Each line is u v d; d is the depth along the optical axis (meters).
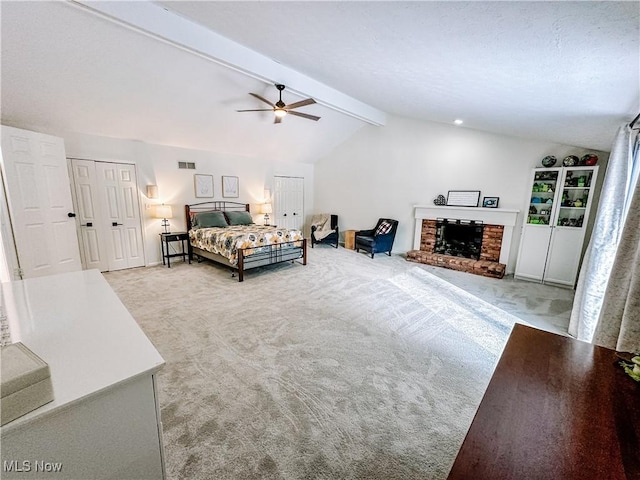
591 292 2.57
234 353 2.36
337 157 7.32
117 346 0.95
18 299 1.33
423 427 1.65
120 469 0.85
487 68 2.02
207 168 5.82
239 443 1.53
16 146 3.14
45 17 2.56
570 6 1.12
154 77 3.61
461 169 5.25
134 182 4.89
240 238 4.29
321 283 4.22
